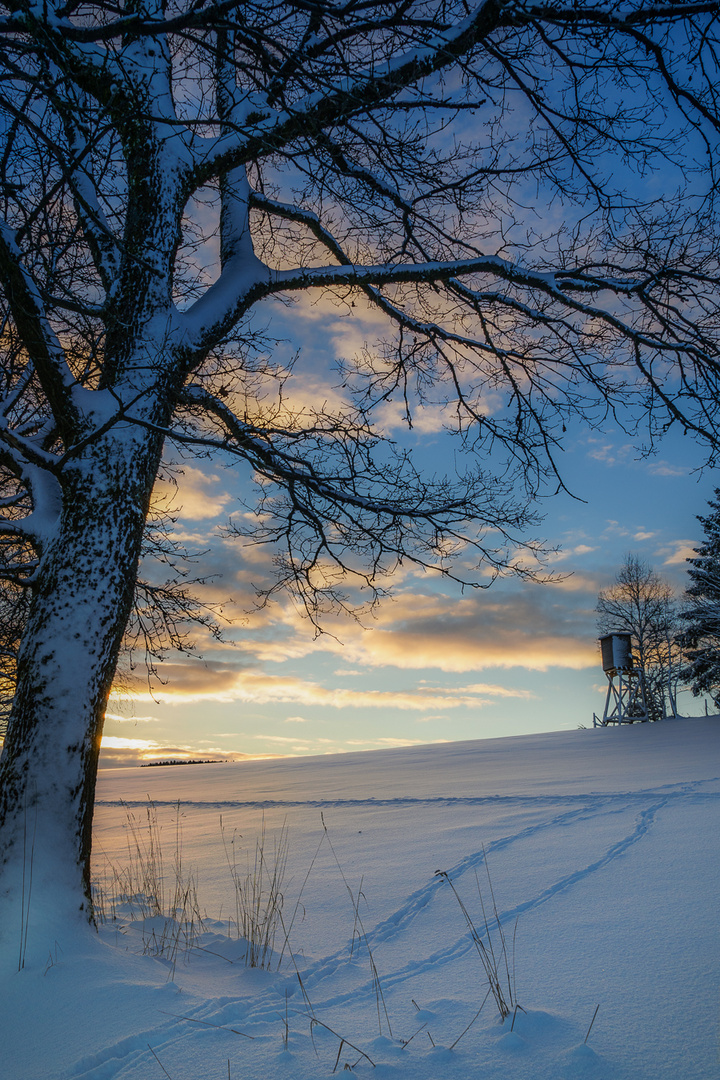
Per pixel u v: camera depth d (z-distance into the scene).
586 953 3.60
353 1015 3.18
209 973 4.05
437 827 8.95
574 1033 2.67
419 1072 2.49
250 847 9.04
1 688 8.83
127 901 6.07
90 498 4.94
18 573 6.18
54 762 4.41
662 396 6.96
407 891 5.71
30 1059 2.94
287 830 10.24
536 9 5.12
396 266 6.31
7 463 5.74
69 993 3.49
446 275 6.38
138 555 5.18
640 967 3.28
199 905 5.90
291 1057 2.71
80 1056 2.90
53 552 4.93
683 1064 2.32
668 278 6.78
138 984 3.61
